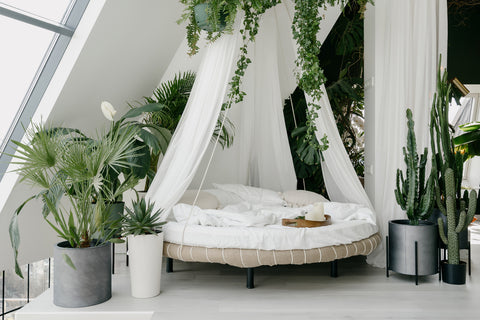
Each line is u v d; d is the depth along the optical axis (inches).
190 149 127.5
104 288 111.3
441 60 139.6
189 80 186.7
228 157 191.8
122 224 120.6
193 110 128.7
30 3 125.0
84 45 133.2
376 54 152.3
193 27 134.3
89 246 114.2
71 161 106.2
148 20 151.8
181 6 162.7
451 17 230.7
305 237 116.6
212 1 118.7
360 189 144.4
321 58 222.7
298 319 98.8
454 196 128.3
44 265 217.3
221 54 127.0
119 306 107.8
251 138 179.8
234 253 114.6
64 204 161.6
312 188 207.9
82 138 137.8
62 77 135.5
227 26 120.0
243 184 180.7
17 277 211.3
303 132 179.3
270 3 134.9
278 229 117.4
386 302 110.4
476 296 115.1
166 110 177.5
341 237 121.4
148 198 129.1
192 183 191.8
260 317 100.1
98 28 133.3
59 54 135.6
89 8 130.5
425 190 131.0
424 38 139.6
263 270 143.0
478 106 249.1
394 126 143.3
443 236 129.0
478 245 184.5
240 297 114.9
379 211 150.3
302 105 202.1
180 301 111.7
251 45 169.2
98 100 158.7
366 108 165.6
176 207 130.2
